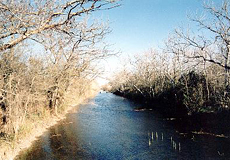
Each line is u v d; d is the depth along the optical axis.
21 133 13.39
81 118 23.20
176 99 25.20
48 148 12.83
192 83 23.28
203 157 11.29
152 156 11.65
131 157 11.55
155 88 33.66
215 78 20.38
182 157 11.40
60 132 16.80
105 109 30.73
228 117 16.52
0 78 11.12
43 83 16.45
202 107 20.58
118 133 16.64
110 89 89.00
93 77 22.80
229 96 18.02
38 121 17.50
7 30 5.54
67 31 5.97
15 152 11.40
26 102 13.59
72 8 5.07
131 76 48.41
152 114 25.38
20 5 5.41
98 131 17.28
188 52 25.12
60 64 20.06
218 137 14.41
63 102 26.38
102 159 11.29
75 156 11.62
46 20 5.36
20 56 13.52
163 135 15.74
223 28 17.31
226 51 18.83
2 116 12.41
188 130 16.77
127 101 42.41
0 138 11.24
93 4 5.24
